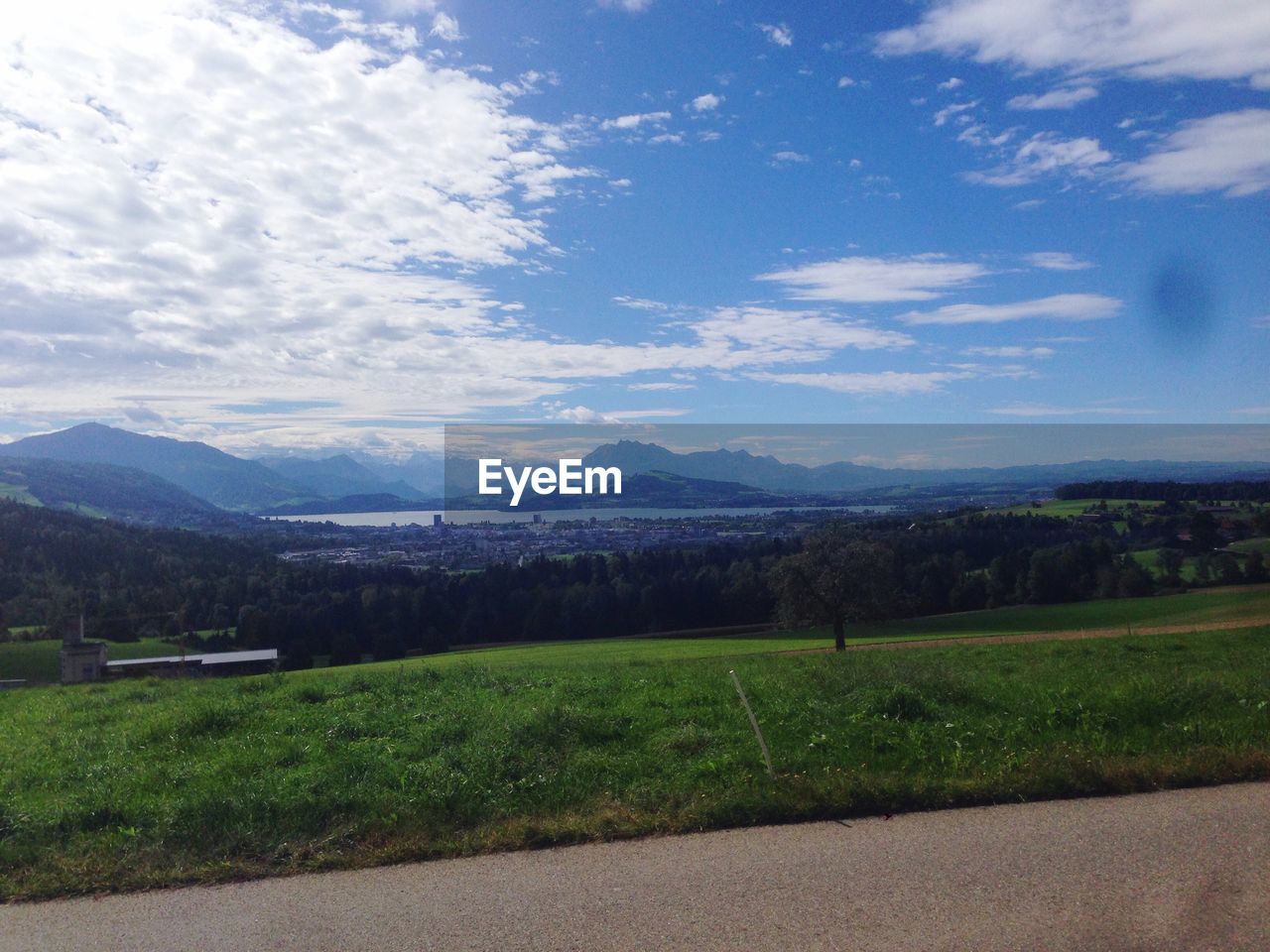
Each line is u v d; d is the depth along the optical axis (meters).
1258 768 8.06
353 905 5.96
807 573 47.06
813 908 5.49
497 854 6.86
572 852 6.79
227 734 12.01
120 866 6.83
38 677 48.91
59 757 11.13
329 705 13.98
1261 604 48.12
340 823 7.61
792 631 57.31
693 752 9.70
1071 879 5.82
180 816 7.82
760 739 8.77
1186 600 52.78
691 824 7.21
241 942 5.46
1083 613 52.66
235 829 7.42
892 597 47.47
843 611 46.62
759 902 5.62
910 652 24.95
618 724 11.02
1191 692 11.46
